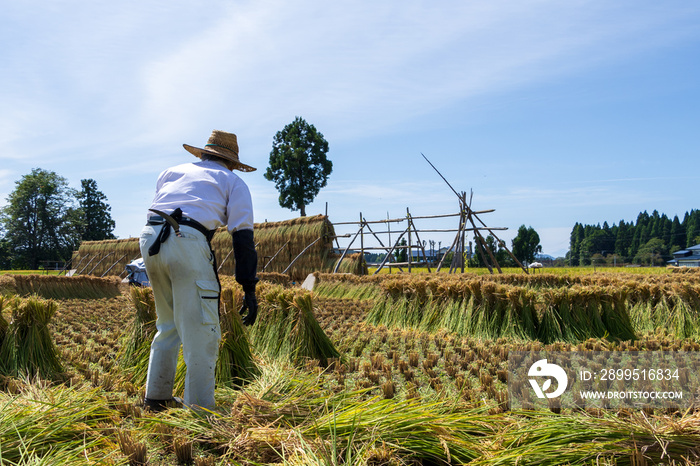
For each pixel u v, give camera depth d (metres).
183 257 3.05
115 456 2.41
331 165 53.91
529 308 6.12
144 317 4.77
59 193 77.94
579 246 133.25
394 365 4.66
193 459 2.52
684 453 2.22
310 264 19.64
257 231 22.22
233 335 4.14
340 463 2.23
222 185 3.30
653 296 6.86
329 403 2.98
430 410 2.82
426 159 15.34
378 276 12.38
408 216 17.58
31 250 74.31
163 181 3.40
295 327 4.93
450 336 5.99
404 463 2.29
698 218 114.75
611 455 2.25
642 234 114.50
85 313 9.20
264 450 2.43
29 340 4.28
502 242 15.40
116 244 32.44
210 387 3.12
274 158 53.00
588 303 6.11
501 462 2.25
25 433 2.51
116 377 4.20
